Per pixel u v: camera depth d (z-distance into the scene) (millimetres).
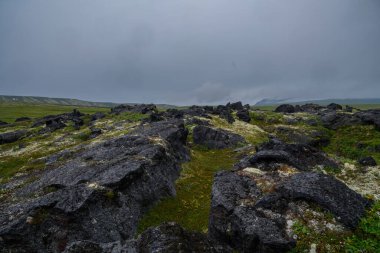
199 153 57594
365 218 19453
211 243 16016
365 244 17484
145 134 48656
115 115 96250
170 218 28859
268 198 21672
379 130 69688
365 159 33156
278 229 19172
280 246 17875
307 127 83688
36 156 54938
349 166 32125
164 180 33875
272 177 26031
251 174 26984
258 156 30578
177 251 14477
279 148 33812
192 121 82812
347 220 19141
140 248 15320
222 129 76312
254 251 18859
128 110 105250
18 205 25000
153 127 55125
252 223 19750
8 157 55844
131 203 27906
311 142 69625
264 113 111125
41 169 40500
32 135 77375
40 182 33781
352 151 61000
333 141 71500
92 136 66688
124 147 41062
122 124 78438
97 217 24406
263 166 29750
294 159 30562
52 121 87125
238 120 100938
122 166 31266
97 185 26672
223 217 21812
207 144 64188
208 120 90125
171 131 49688
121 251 15148
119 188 27781
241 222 20125
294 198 21453
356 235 18391
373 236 18172
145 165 32469
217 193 23688
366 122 75125
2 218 23156
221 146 63688
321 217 19781
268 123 99688
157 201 31172
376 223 18844
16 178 39781
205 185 37594
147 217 28281
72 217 23281
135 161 32594
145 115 89250
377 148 58656
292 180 23234
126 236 24938
